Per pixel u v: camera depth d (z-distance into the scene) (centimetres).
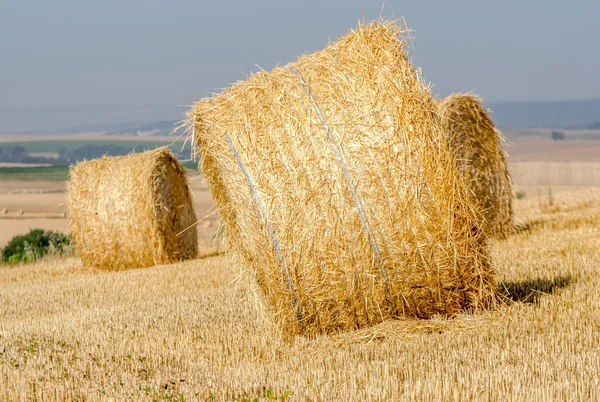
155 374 1249
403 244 1416
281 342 1459
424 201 1414
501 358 1185
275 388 1123
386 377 1115
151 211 2972
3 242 4447
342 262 1421
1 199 9425
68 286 2564
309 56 1517
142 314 1838
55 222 5888
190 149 1633
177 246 3095
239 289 2127
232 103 1515
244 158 1465
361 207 1409
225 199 1648
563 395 995
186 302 1988
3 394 1161
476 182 2847
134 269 2934
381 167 1409
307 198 1420
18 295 2453
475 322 1437
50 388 1165
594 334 1306
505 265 2103
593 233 2717
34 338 1625
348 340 1412
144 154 3042
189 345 1475
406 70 1449
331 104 1436
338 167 1414
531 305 1563
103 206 3034
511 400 988
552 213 3616
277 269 1443
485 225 1475
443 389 1041
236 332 1559
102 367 1309
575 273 1941
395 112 1421
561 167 14262
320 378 1159
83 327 1739
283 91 1466
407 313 1467
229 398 1095
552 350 1209
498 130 2872
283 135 1441
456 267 1447
